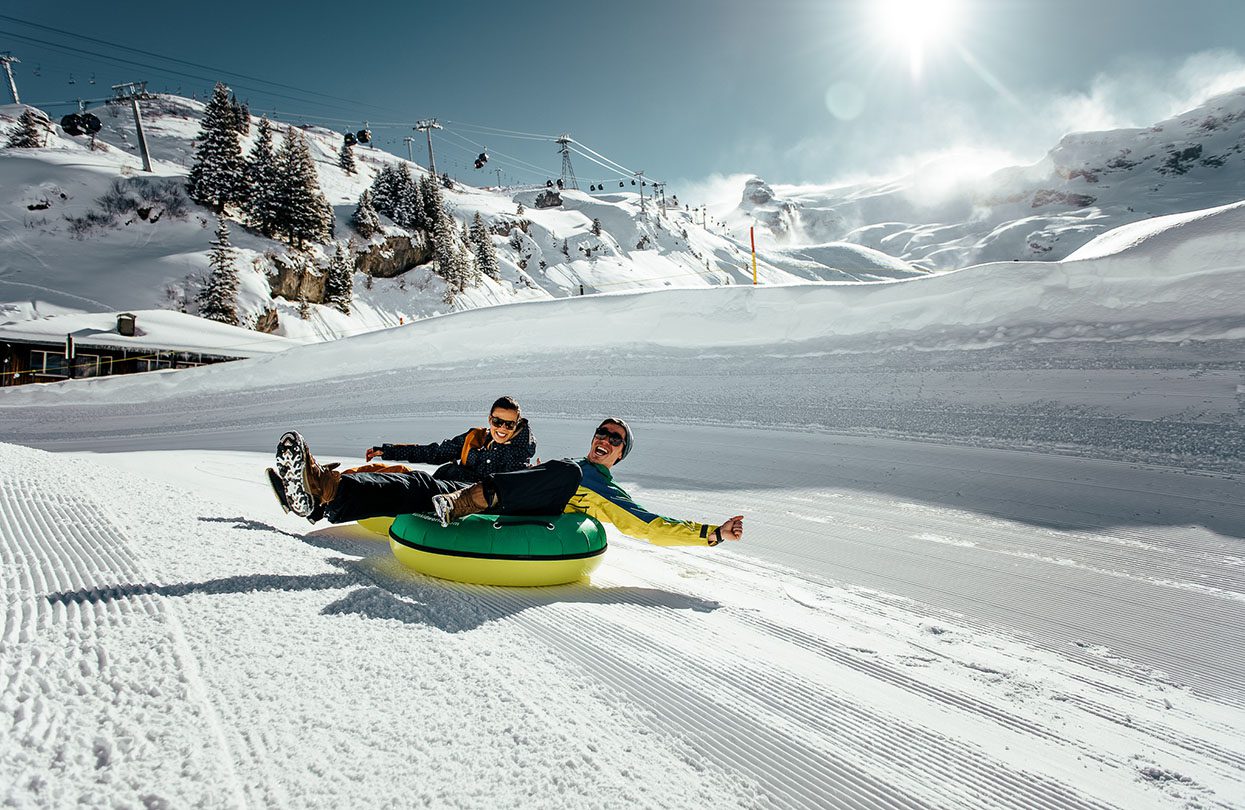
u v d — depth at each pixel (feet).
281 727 5.49
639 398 37.50
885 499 19.99
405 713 5.98
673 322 47.34
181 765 4.81
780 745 6.31
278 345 109.60
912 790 5.77
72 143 248.93
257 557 10.54
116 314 111.86
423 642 7.67
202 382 60.75
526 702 6.47
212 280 138.10
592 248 415.44
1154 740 7.45
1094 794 6.09
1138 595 12.71
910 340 35.55
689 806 5.11
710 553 15.64
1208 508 16.99
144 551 10.04
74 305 131.64
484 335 55.72
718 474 23.88
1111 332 29.73
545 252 382.22
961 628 11.14
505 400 13.44
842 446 25.75
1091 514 17.39
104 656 6.37
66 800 4.26
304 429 41.39
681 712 6.75
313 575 9.93
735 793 5.40
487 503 11.21
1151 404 23.57
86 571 8.84
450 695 6.44
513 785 5.08
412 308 207.10
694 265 525.75
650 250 504.02
